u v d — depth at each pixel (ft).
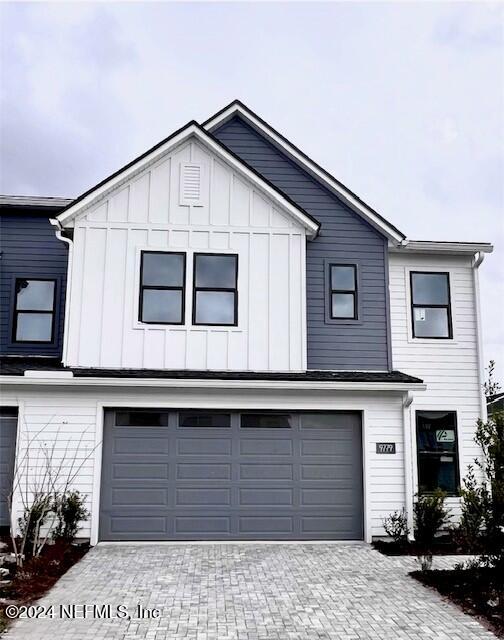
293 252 37.50
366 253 40.78
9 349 40.04
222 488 33.88
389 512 33.99
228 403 34.32
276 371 36.14
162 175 37.52
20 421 32.89
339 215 41.24
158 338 35.76
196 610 20.76
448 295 42.55
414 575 25.66
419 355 41.29
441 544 33.17
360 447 34.99
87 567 26.99
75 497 31.55
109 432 33.78
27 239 41.81
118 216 36.81
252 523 33.71
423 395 40.70
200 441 34.19
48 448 32.81
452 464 40.27
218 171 37.91
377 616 20.30
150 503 33.35
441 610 20.99
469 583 23.84
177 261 36.81
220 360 35.96
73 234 36.40
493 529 23.48
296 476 34.40
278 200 37.42
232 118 42.93
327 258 40.42
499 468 23.58
